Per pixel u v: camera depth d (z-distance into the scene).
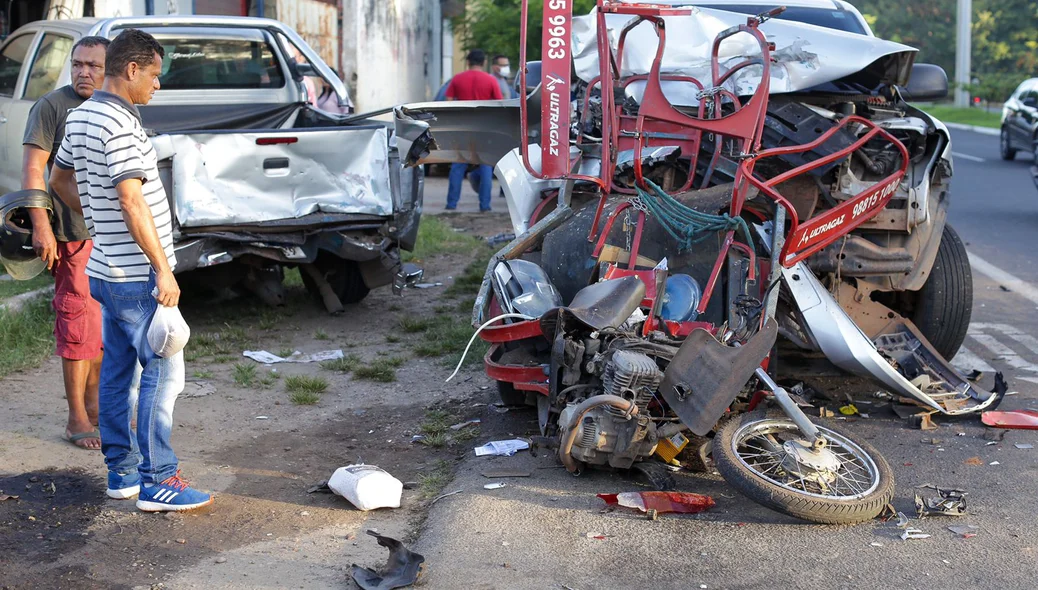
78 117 4.12
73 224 4.78
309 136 7.13
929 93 7.22
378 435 5.45
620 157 5.87
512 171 6.61
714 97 5.53
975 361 6.80
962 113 43.91
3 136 8.38
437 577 3.74
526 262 5.61
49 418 5.48
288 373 6.52
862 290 5.87
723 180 5.63
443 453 5.17
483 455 5.00
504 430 5.45
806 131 5.63
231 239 6.89
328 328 7.67
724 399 4.34
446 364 6.70
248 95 8.24
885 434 5.34
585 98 6.08
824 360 6.72
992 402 5.52
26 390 5.96
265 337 7.40
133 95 4.09
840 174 5.65
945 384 5.60
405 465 5.02
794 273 5.19
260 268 7.84
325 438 5.39
